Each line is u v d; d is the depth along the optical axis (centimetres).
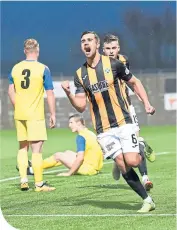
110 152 1573
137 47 6569
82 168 2295
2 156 3206
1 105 5747
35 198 1847
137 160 1558
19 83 1959
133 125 1577
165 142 3838
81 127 2273
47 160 2308
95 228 1424
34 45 1977
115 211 1619
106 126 1579
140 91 1596
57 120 5734
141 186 1595
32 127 1952
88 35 1570
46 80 1959
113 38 1889
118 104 1573
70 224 1473
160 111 5928
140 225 1441
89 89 1581
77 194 1902
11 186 2097
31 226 1462
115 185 2064
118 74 1580
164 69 6297
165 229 1400
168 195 1844
